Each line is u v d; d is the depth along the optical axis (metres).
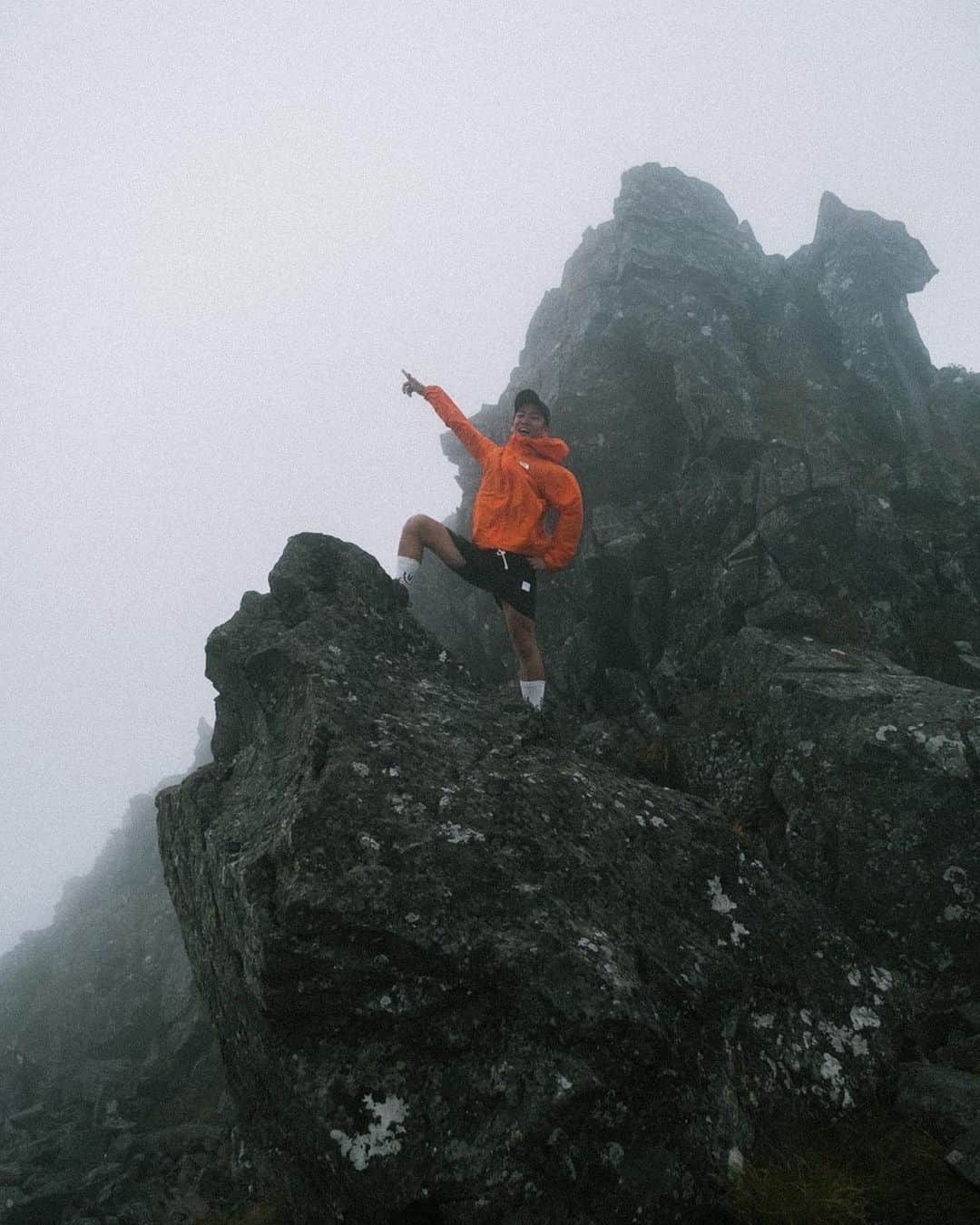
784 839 7.95
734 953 5.46
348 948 4.68
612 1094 4.38
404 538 7.82
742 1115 4.72
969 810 7.02
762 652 9.88
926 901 6.91
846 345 16.56
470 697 6.97
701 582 12.41
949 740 7.31
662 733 10.17
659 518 13.41
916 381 17.08
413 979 4.70
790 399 14.72
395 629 7.34
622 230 18.53
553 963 4.66
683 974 5.13
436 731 6.16
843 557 11.73
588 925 5.02
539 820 5.58
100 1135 11.17
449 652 7.50
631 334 16.52
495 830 5.33
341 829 5.02
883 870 7.15
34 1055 17.97
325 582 7.52
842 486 12.15
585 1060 4.39
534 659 7.91
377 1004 4.65
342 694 6.14
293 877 4.80
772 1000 5.35
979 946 6.61
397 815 5.21
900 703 7.93
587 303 18.06
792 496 12.17
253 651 6.91
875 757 7.50
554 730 6.90
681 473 14.13
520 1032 4.57
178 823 6.58
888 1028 5.55
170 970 17.94
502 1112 4.32
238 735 7.19
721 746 9.16
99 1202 8.47
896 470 13.98
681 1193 4.32
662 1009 4.81
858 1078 5.18
